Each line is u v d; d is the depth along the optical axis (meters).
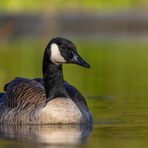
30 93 16.58
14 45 46.12
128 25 55.72
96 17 56.94
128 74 29.86
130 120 16.95
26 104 16.45
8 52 40.84
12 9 60.75
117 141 13.88
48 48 16.91
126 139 14.14
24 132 15.20
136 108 19.25
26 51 41.25
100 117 17.50
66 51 16.80
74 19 56.56
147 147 13.15
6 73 29.11
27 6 61.84
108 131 15.27
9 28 52.62
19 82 16.95
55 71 16.73
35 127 15.88
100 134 14.84
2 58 36.91
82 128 15.70
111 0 64.44
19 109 16.50
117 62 35.34
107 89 24.33
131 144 13.51
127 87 24.95
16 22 53.72
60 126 15.98
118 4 63.69
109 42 48.16
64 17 57.00
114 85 25.59
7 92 17.05
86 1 63.53
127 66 33.38
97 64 34.38
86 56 38.09
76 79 27.66
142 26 55.41
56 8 60.94
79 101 16.77
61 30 55.66
